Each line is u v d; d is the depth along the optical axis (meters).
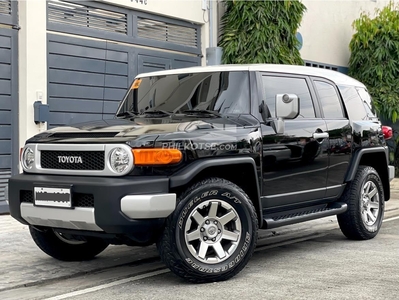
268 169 5.52
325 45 14.42
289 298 4.45
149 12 10.40
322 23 14.31
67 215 4.77
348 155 6.62
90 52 9.46
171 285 4.95
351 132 6.71
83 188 4.67
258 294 4.58
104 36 9.66
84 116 9.39
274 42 11.20
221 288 4.79
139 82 6.40
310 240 7.08
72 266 5.71
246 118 5.49
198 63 11.42
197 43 11.41
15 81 8.55
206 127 5.09
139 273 5.45
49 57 8.88
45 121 8.59
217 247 4.97
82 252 5.95
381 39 14.20
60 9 9.03
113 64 9.84
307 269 5.46
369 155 7.16
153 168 4.69
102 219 4.57
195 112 5.68
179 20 11.02
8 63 8.48
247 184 5.44
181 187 4.93
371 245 6.66
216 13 11.66
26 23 8.49
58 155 5.02
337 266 5.57
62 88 9.05
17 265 5.73
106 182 4.59
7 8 8.44
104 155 4.73
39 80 8.66
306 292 4.62
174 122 5.27
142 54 10.35
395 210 9.64
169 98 5.97
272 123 5.60
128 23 10.09
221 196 4.97
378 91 14.04
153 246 6.72
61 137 5.12
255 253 6.32
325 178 6.28
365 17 14.55
